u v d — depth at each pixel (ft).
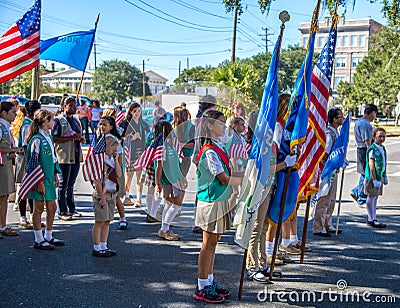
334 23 20.85
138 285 16.69
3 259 19.12
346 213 29.32
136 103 25.14
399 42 82.89
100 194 19.06
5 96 71.72
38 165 19.95
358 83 161.38
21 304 14.88
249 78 53.78
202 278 15.56
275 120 15.40
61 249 20.59
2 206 22.18
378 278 17.92
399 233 24.54
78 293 15.85
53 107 75.31
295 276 18.02
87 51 28.25
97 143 19.17
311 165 19.61
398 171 49.01
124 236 22.99
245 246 15.43
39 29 26.89
